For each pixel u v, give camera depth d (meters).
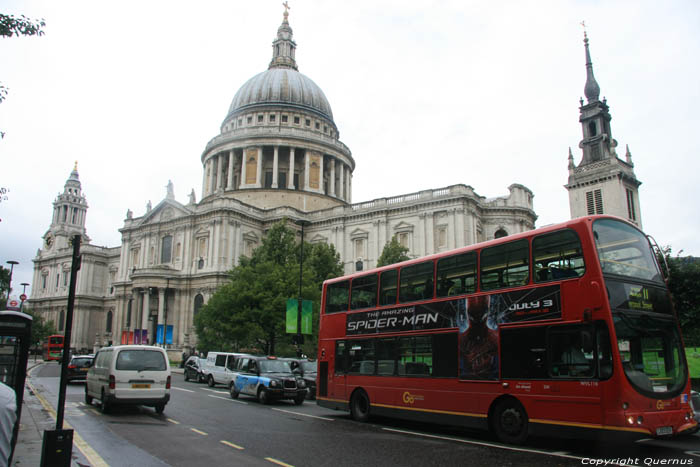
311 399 33.78
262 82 110.56
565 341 16.05
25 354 16.75
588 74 80.44
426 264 21.48
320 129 109.50
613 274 15.77
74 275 12.30
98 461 13.60
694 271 37.88
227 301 53.38
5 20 15.75
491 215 77.56
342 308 25.84
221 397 31.97
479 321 18.70
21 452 14.27
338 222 84.94
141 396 22.72
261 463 13.90
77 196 134.12
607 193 74.56
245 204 86.56
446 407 19.30
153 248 89.56
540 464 14.09
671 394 15.30
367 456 15.05
